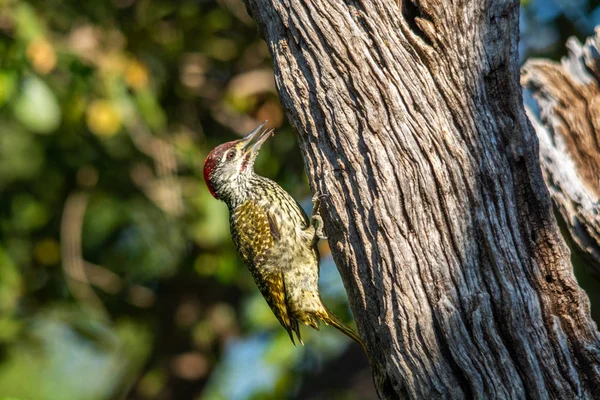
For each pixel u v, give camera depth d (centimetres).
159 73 1645
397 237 783
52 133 1562
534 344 748
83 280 1630
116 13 1600
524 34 1602
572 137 1001
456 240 771
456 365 759
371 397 1844
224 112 1652
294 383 1741
